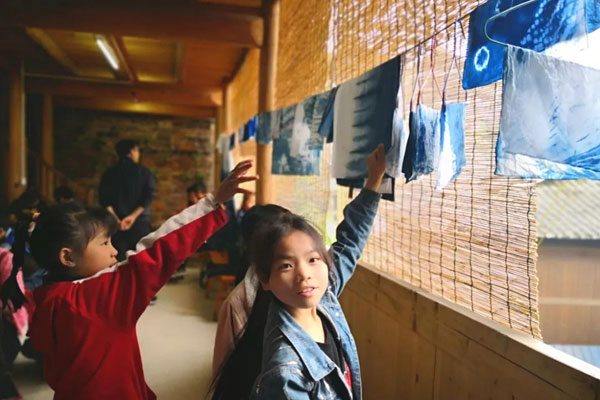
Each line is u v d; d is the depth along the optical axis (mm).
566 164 814
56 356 1034
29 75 6527
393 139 1306
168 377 2510
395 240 1706
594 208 3648
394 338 1638
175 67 6328
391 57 1609
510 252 1131
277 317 900
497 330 1116
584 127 795
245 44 3898
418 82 1336
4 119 5457
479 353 1176
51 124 7191
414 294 1487
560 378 930
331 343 952
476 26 1017
